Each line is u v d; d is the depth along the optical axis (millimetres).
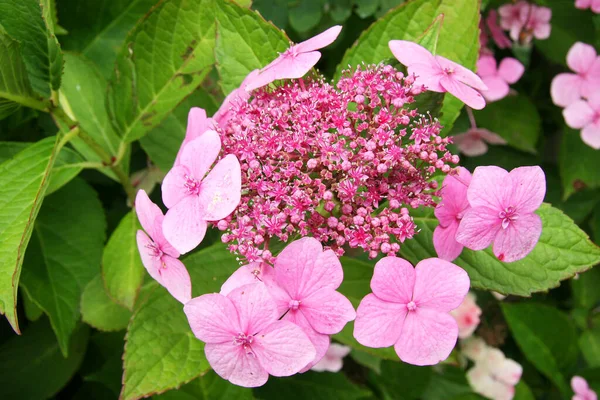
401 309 258
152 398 351
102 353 397
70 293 346
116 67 339
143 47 334
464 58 319
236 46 316
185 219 264
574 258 293
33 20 299
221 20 313
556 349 462
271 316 248
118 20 394
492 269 300
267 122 276
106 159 353
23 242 267
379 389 463
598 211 467
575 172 449
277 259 251
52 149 304
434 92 294
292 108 282
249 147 271
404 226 271
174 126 371
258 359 252
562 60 462
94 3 384
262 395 408
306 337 246
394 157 268
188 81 342
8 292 261
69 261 350
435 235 286
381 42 320
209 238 356
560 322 459
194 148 272
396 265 255
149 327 300
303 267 253
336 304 252
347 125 273
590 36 464
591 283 478
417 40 302
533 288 296
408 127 296
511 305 462
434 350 257
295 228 269
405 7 315
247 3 321
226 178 259
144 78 341
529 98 488
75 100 362
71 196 361
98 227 360
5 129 371
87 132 361
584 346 466
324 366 433
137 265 336
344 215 272
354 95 280
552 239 296
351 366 490
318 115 273
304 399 411
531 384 513
